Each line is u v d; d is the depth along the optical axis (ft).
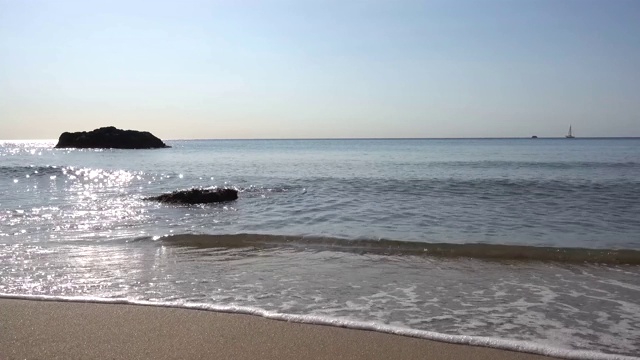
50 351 15.60
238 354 15.39
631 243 35.76
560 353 15.64
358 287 23.82
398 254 32.01
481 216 48.52
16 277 25.52
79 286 23.79
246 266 28.37
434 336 16.96
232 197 64.08
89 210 55.11
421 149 277.44
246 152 256.32
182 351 15.58
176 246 34.50
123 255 31.50
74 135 341.62
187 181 94.38
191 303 20.72
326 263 29.30
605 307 20.81
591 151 221.05
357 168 121.39
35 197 68.64
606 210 52.24
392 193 68.59
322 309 20.31
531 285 24.36
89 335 16.97
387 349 15.89
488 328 18.19
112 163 158.81
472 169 113.50
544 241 36.50
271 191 73.56
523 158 160.35
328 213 51.19
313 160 164.66
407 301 21.54
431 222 45.11
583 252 31.42
